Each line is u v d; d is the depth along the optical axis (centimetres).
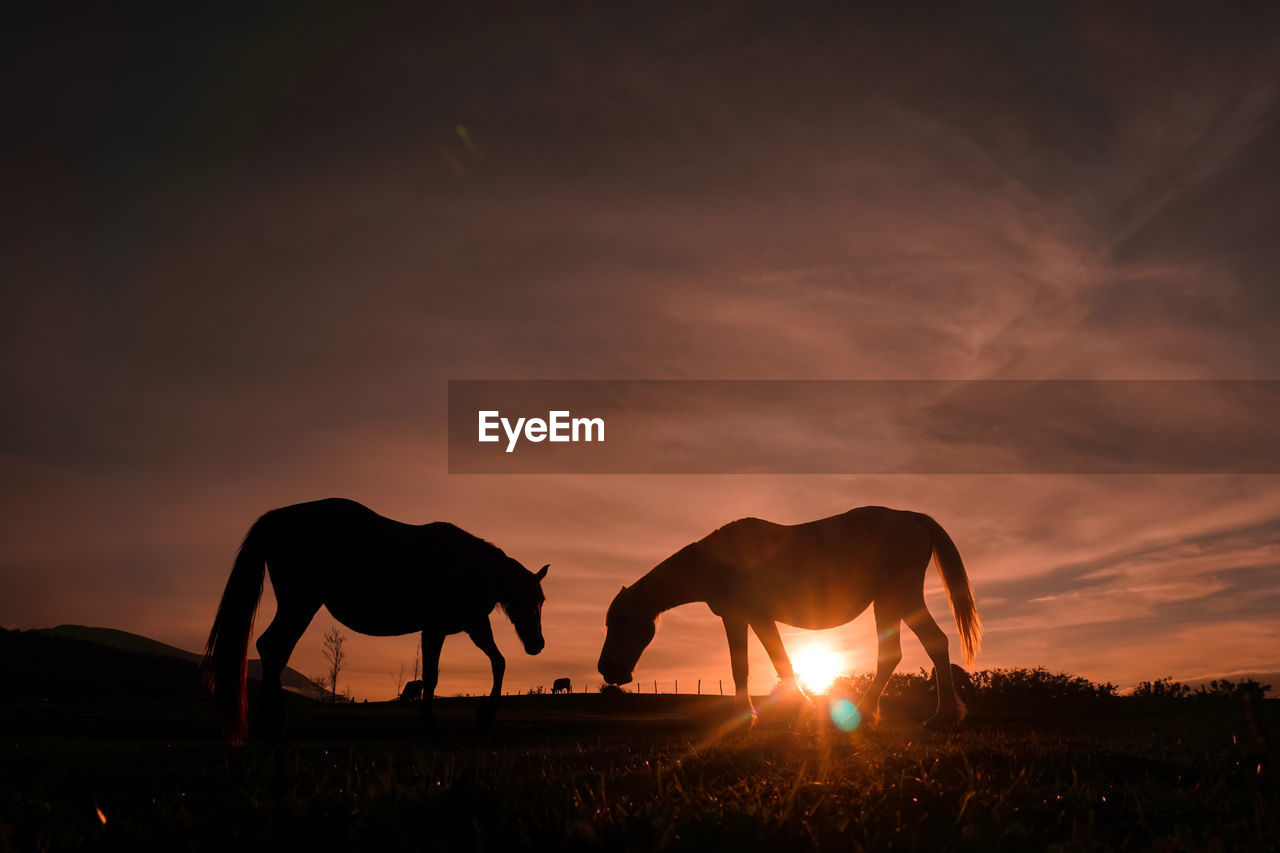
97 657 6519
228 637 1137
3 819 448
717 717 2056
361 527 1241
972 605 1167
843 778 523
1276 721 1238
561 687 4428
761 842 396
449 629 1337
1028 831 421
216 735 1458
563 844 389
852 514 1184
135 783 624
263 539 1193
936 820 446
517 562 1387
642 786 543
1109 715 1817
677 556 1225
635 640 1230
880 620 1157
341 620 1272
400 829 400
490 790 456
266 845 384
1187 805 465
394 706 2942
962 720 1106
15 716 1730
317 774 662
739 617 1180
